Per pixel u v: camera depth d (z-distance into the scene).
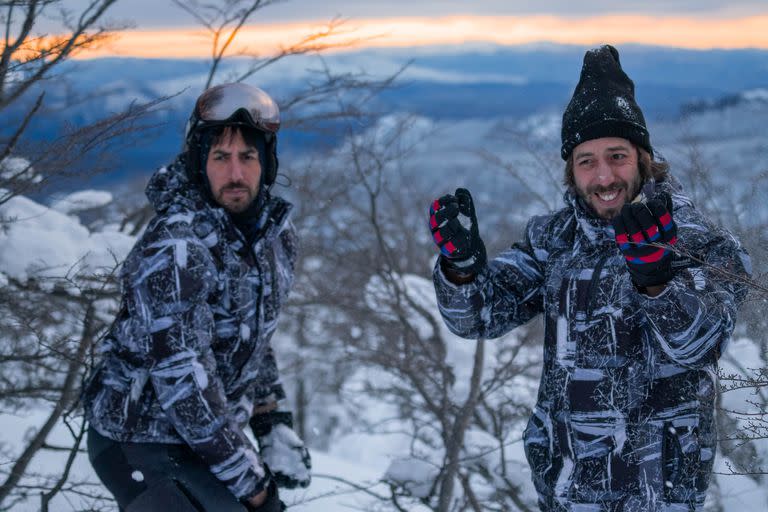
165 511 2.11
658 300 1.74
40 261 3.11
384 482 3.71
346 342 5.40
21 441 3.51
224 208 2.26
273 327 2.38
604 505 1.87
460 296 2.09
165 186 2.26
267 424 2.64
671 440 1.85
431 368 4.84
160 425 2.18
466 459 3.64
